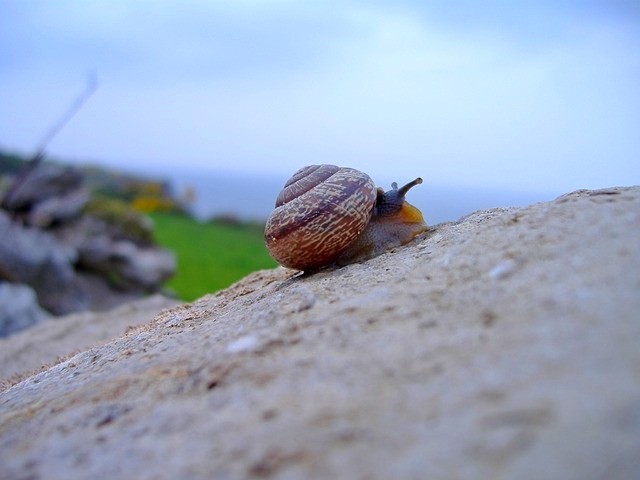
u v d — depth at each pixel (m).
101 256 0.34
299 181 0.10
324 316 0.07
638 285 0.05
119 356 0.08
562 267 0.06
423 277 0.07
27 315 0.25
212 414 0.05
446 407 0.05
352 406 0.05
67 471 0.05
